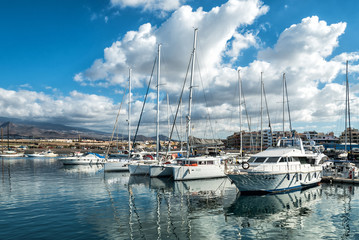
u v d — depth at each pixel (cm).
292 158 2642
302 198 2278
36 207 1911
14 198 2231
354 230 1487
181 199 2230
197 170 3353
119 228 1462
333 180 3120
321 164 3216
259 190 2398
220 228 1506
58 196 2325
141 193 2495
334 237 1382
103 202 2095
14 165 6256
